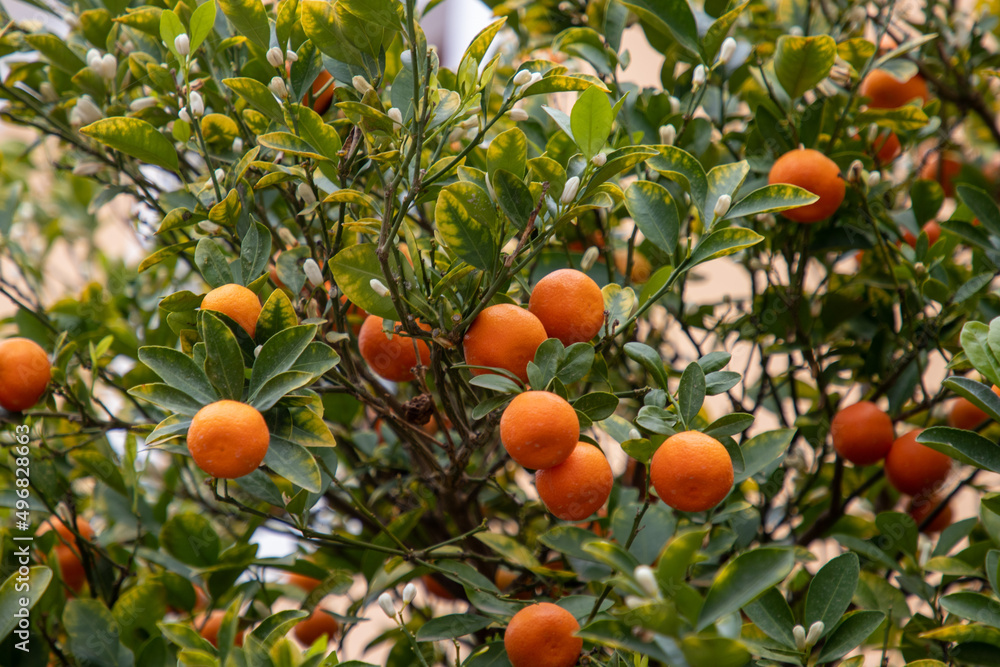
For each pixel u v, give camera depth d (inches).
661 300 49.1
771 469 45.4
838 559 41.1
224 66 45.1
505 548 44.3
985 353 40.3
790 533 48.4
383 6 40.0
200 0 44.3
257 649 40.3
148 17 44.6
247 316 40.6
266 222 45.6
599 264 47.4
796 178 44.8
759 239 40.9
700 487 38.6
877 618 40.3
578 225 47.1
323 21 40.8
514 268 40.4
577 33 46.9
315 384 42.8
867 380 48.6
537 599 43.3
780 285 48.2
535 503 47.6
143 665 43.1
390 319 40.4
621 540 45.1
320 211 41.7
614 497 46.8
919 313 47.9
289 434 39.8
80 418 44.7
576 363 39.6
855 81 48.1
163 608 45.1
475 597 43.1
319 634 47.9
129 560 45.8
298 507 42.3
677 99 47.9
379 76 41.4
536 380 39.1
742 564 37.3
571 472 39.2
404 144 40.8
